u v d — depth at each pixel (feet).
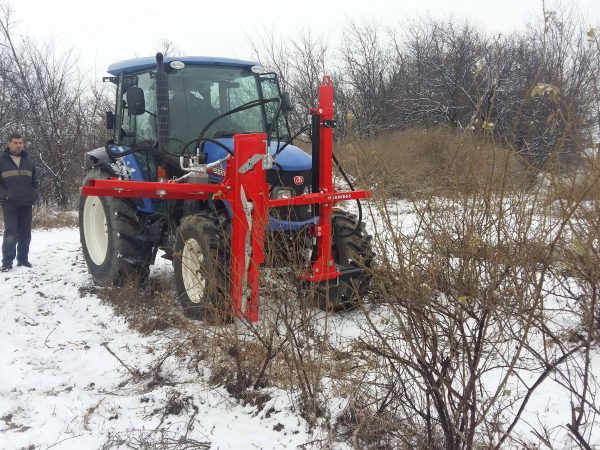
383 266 8.29
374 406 9.75
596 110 7.35
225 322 12.77
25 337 15.21
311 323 11.80
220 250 14.82
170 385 11.82
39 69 62.03
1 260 24.71
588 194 7.21
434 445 8.46
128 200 19.25
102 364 13.23
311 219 16.16
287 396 10.69
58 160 59.72
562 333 11.72
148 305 16.90
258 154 14.17
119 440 9.77
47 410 11.07
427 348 8.32
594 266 7.38
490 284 7.61
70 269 23.25
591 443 8.86
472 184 8.18
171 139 17.22
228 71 18.51
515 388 10.61
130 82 19.17
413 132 40.86
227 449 9.44
